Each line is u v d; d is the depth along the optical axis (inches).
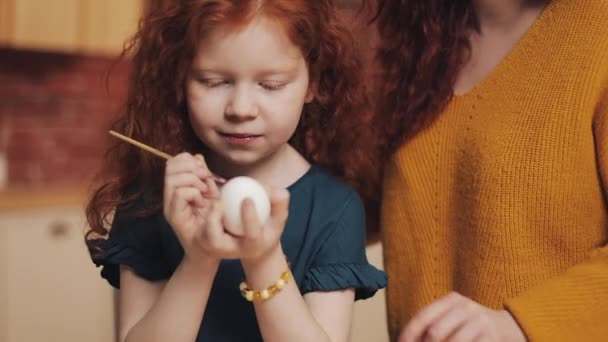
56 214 139.3
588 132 49.3
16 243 134.5
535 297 45.3
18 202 134.6
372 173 58.4
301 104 47.4
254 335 49.1
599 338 45.6
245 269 43.4
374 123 57.6
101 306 145.6
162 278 50.3
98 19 145.3
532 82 51.3
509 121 51.3
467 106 54.1
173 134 51.4
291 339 43.6
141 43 51.6
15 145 153.9
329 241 49.6
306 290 49.2
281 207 41.8
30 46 136.8
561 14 51.3
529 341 43.6
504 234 51.0
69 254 140.9
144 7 153.0
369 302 134.6
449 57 55.1
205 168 43.5
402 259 57.3
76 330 142.3
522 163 50.4
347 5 59.7
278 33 45.0
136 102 51.6
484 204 51.7
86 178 156.2
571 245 50.1
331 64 51.9
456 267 54.7
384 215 58.3
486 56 54.9
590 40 49.8
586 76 49.3
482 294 52.1
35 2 136.6
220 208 41.4
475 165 52.5
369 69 58.9
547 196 49.8
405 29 56.8
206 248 41.5
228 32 44.5
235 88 45.4
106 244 50.8
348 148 55.6
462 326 41.7
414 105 55.7
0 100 152.3
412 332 41.6
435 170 55.4
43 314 138.1
